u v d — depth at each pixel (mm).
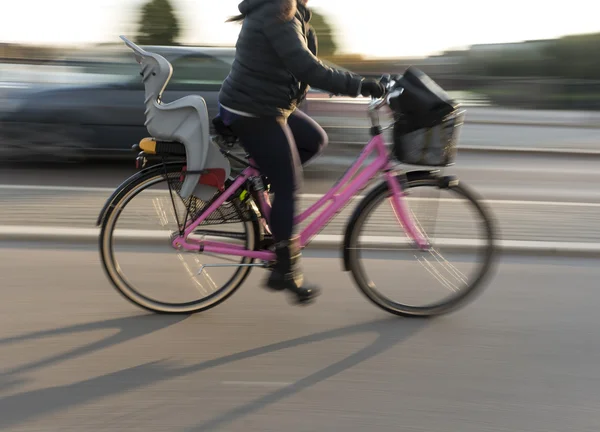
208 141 3260
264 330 3359
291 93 3096
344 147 5902
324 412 2621
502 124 14164
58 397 2695
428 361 3062
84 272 4094
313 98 5992
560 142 11109
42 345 3139
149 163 3428
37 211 5422
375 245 3529
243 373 2922
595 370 3004
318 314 3564
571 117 15789
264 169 3191
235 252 3420
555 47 25719
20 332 3268
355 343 3232
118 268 3502
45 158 7238
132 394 2732
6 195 6008
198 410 2621
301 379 2877
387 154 3375
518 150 10047
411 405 2686
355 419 2578
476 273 3596
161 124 3258
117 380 2842
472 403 2707
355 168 3400
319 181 4816
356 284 3543
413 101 3096
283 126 3131
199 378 2871
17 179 6770
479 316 3578
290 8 2891
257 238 3426
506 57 25359
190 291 3555
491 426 2549
